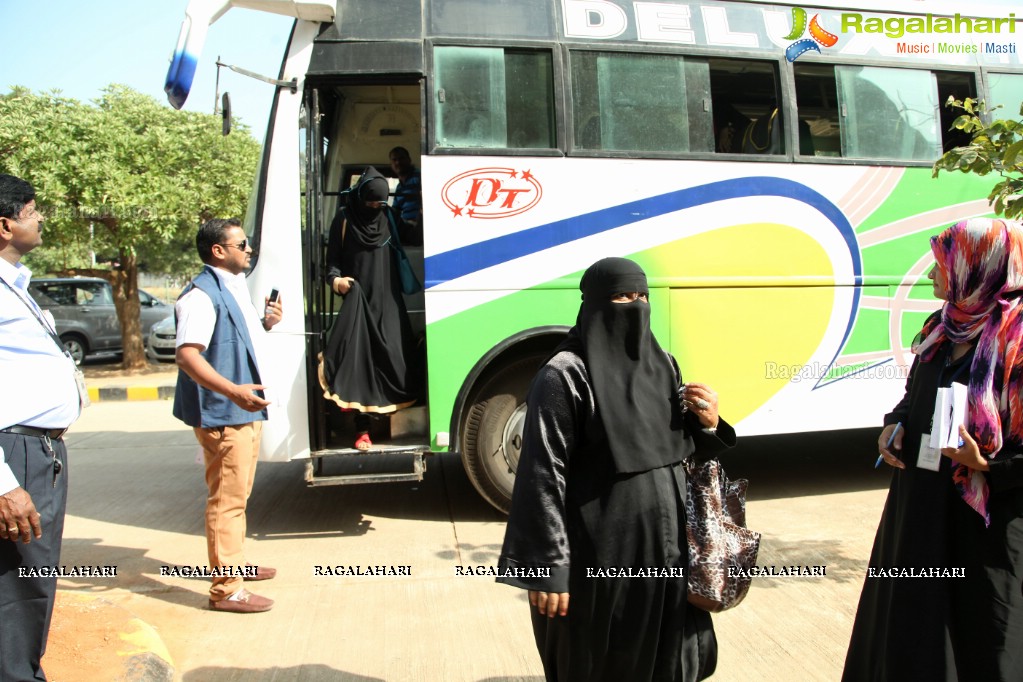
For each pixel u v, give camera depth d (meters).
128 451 8.27
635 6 5.50
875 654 2.56
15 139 11.20
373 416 5.51
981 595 2.30
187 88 4.77
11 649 2.70
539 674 3.42
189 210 12.23
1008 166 3.94
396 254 5.30
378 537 5.23
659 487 2.29
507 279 5.24
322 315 5.30
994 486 2.29
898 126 5.94
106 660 3.26
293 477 6.82
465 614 4.04
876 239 5.84
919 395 2.51
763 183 5.59
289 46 5.19
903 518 2.48
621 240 5.38
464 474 6.87
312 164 5.22
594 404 2.25
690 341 5.49
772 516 5.59
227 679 3.39
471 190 5.20
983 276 2.33
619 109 5.41
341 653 3.63
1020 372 2.26
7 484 2.51
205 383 3.79
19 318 2.71
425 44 5.20
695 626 2.42
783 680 3.37
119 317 14.34
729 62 5.61
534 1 5.37
